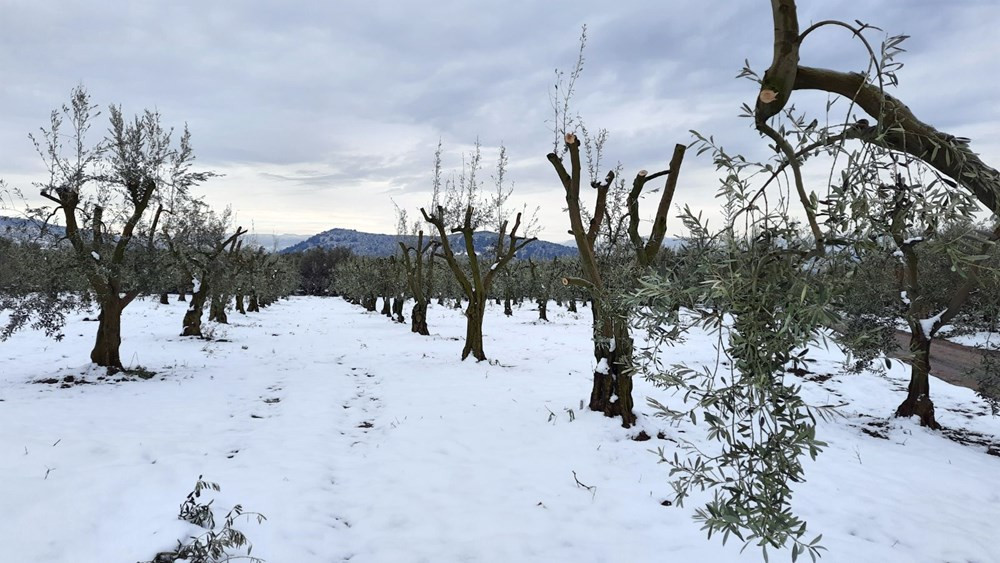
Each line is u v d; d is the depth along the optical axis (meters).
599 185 9.27
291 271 70.81
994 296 7.69
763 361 1.50
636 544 4.52
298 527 4.54
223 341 18.55
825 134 1.43
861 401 10.85
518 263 37.28
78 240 11.11
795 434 1.49
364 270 42.41
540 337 21.45
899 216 1.41
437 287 45.06
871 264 1.51
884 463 7.09
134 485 5.09
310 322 29.16
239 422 7.98
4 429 6.55
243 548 4.13
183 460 5.93
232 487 5.25
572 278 8.05
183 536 4.13
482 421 8.04
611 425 7.72
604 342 7.97
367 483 5.64
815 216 1.44
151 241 12.27
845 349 1.53
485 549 4.36
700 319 1.67
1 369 11.69
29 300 10.82
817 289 1.43
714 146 1.61
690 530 4.78
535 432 7.51
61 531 4.15
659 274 1.79
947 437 8.73
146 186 12.01
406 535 4.55
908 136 1.48
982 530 5.09
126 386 10.32
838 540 4.75
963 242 1.39
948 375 14.25
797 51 1.54
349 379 11.60
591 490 5.61
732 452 1.59
